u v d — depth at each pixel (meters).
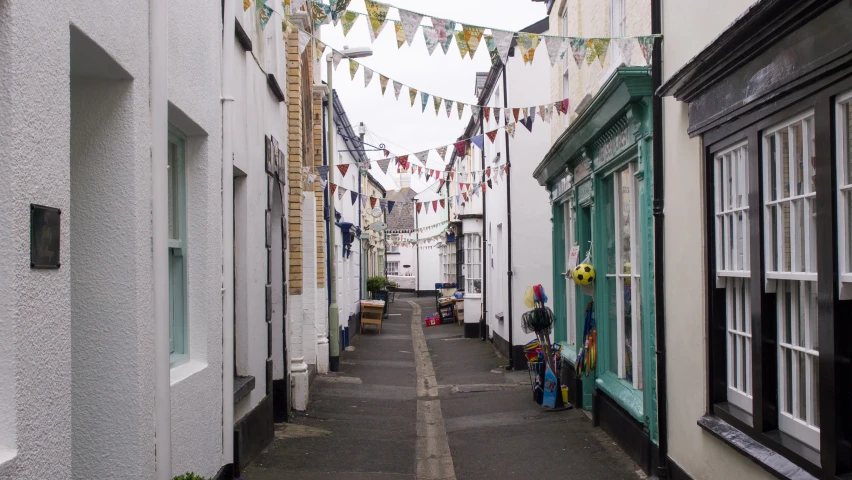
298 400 10.68
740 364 5.27
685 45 5.80
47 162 3.01
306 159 12.42
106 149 4.16
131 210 4.17
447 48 5.53
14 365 2.69
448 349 20.05
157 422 4.39
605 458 7.71
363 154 25.45
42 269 2.94
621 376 8.48
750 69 4.62
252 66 7.78
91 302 4.13
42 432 2.90
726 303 5.44
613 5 8.32
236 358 7.58
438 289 33.16
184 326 5.64
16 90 2.76
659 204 6.50
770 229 4.64
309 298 14.14
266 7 5.71
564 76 11.66
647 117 6.72
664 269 6.50
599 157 8.92
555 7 11.83
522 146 15.84
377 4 5.30
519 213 15.86
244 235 7.59
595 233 9.25
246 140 7.51
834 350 3.76
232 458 6.15
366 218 30.70
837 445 3.77
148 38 4.42
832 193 3.75
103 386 4.11
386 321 30.42
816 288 4.28
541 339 10.91
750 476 4.82
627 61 6.38
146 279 4.32
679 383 6.18
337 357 15.27
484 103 20.88
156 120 4.45
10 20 2.73
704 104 5.41
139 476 4.13
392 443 8.86
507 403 11.42
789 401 4.63
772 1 3.94
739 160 5.08
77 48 3.66
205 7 5.70
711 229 5.46
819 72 3.78
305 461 7.75
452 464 7.85
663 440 6.54
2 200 2.71
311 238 13.95
